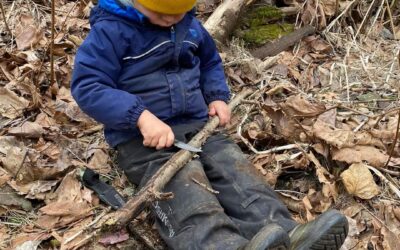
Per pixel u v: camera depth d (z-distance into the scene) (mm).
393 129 1093
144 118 856
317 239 750
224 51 1346
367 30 1492
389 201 972
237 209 855
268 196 860
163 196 793
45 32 1341
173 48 923
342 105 1156
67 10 1429
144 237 870
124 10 885
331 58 1388
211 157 913
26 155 980
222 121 962
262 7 1456
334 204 965
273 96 1225
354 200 969
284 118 1078
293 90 1243
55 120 1105
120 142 931
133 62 906
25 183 950
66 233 876
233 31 1404
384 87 1280
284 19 1478
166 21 890
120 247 866
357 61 1372
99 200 938
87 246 854
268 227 718
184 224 809
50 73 1182
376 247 897
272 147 1087
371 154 1016
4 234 880
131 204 790
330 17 1480
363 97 1241
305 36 1426
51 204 914
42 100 1150
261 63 1318
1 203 922
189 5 870
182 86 930
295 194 999
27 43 1288
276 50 1381
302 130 1062
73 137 1068
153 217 902
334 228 754
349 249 887
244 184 868
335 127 1100
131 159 920
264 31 1423
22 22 1356
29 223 900
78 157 1024
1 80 1199
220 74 1021
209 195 829
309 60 1377
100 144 1054
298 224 821
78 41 1321
